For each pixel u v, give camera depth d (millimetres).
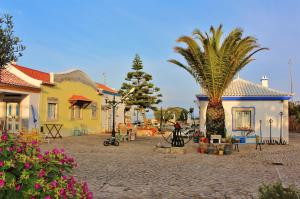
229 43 17938
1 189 3502
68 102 27969
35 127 23172
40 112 23875
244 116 23562
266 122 23266
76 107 29547
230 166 12820
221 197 7945
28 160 3906
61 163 4359
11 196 3559
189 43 18078
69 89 28203
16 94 22672
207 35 17922
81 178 9992
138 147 19953
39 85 23500
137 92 40438
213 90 18750
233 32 17875
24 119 22500
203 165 12992
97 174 10680
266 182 9656
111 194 8117
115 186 8992
